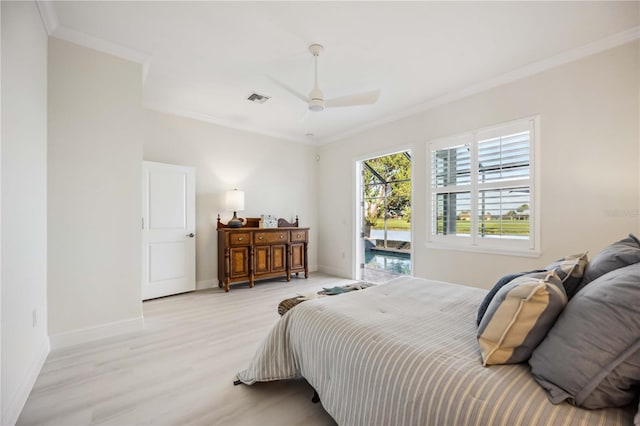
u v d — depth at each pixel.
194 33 2.31
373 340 1.24
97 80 2.42
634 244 1.25
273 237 4.47
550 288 1.00
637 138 2.27
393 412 1.04
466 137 3.30
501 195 3.03
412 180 3.88
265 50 2.54
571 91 2.58
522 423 0.78
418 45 2.47
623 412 0.78
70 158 2.29
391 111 3.97
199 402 1.61
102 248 2.44
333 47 2.50
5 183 1.36
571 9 2.02
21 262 1.59
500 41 2.40
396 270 6.16
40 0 1.89
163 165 3.70
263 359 1.68
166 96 3.51
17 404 1.47
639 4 1.97
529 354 1.01
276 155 5.04
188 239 3.90
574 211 2.57
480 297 1.86
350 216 4.91
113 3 1.96
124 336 2.47
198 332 2.57
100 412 1.52
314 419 1.49
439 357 1.07
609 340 0.79
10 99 1.44
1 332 1.29
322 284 4.43
